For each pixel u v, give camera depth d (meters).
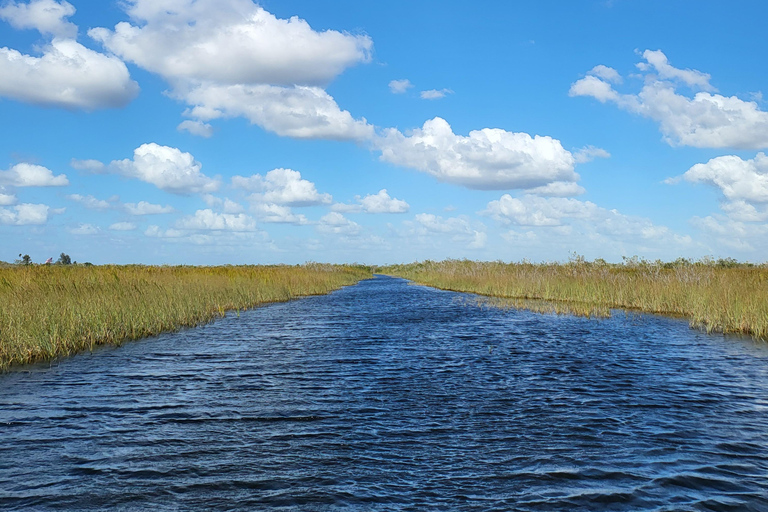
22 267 24.05
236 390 9.84
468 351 13.90
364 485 5.79
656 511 5.25
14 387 10.04
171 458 6.53
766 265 29.53
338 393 9.60
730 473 6.12
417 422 7.92
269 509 5.27
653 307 24.47
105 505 5.34
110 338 15.13
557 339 15.95
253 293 29.47
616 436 7.33
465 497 5.52
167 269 33.34
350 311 24.72
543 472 6.13
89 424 7.82
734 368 11.81
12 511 5.19
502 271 41.34
